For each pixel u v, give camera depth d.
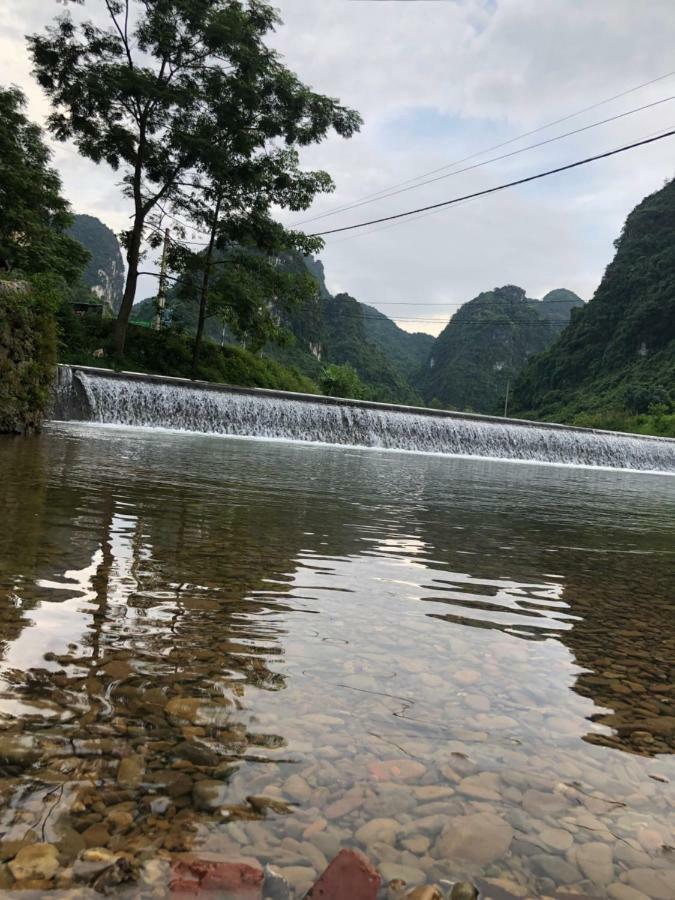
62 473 4.89
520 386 113.81
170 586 2.07
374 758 1.10
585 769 1.13
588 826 0.96
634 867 0.87
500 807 0.98
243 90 21.11
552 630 2.00
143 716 1.18
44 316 9.64
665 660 1.80
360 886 0.78
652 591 2.72
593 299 107.19
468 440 20.20
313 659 1.54
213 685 1.34
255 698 1.29
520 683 1.52
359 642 1.70
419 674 1.51
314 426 18.08
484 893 0.79
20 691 1.24
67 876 0.76
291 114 22.62
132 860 0.80
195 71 21.80
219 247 23.92
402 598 2.21
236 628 1.72
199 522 3.31
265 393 17.66
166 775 0.99
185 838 0.85
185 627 1.69
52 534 2.68
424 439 19.59
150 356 23.44
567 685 1.54
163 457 7.48
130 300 21.88
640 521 5.57
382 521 4.00
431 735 1.20
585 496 8.08
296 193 23.27
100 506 3.52
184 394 16.39
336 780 1.02
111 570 2.20
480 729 1.25
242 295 23.22
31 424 9.20
